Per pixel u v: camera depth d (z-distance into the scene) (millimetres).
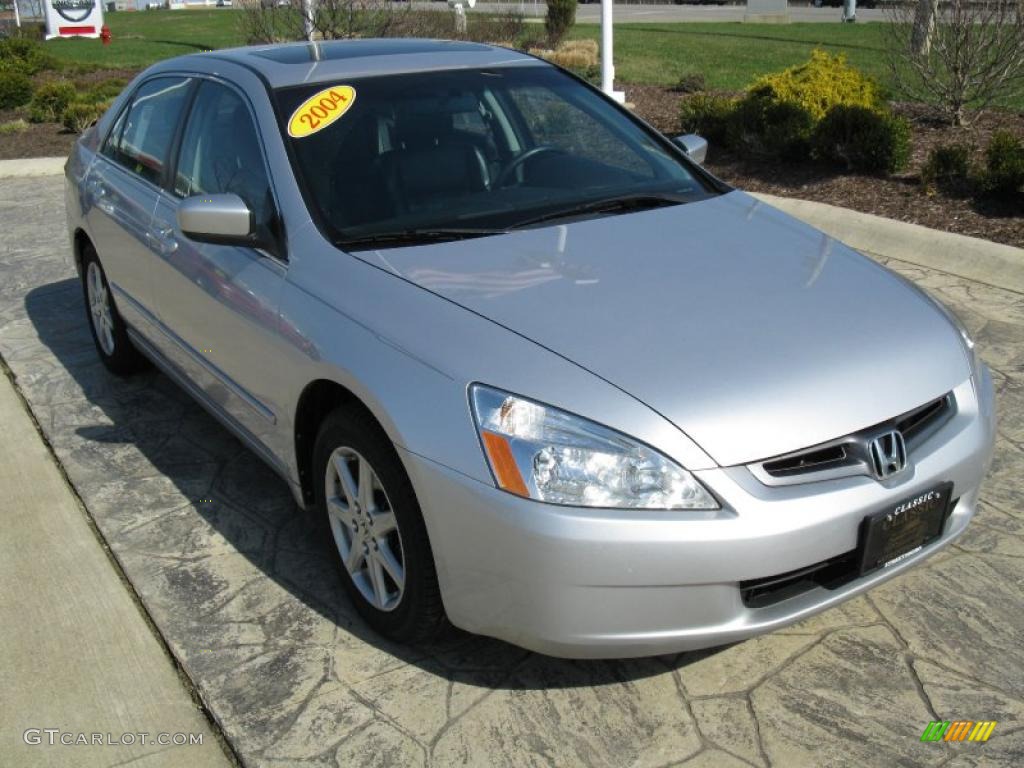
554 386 2545
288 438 3283
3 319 6152
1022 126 9281
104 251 4742
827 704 2783
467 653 3041
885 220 6824
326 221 3301
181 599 3348
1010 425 4293
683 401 2516
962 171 7301
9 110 15781
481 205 3490
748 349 2693
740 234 3418
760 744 2648
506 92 3998
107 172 4770
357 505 3051
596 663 2980
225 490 4043
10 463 4324
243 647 3102
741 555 2438
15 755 2709
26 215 8812
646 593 2457
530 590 2490
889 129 7770
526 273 3021
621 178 3787
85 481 4137
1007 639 3016
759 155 8891
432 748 2676
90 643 3148
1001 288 5871
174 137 4188
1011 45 9008
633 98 12844
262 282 3320
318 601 3320
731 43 22078
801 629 3098
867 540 2590
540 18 27812
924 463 2729
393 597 3023
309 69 3867
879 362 2752
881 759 2586
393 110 3715
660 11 37875
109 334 5121
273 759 2662
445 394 2617
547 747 2664
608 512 2426
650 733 2699
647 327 2748
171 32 34969
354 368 2816
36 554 3635
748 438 2488
